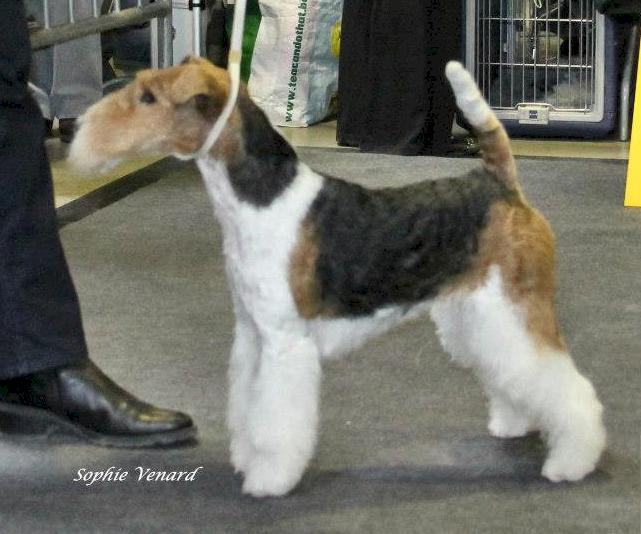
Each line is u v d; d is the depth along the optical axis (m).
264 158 2.62
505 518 2.59
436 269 2.73
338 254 2.63
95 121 2.59
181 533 2.52
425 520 2.58
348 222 2.65
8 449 3.02
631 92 7.72
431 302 2.79
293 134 8.00
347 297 2.67
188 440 3.06
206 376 3.53
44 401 3.05
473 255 2.74
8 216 2.87
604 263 4.78
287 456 2.66
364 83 7.23
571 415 2.78
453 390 3.42
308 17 8.15
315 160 6.92
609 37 7.51
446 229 2.72
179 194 6.14
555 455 2.81
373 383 3.48
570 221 5.48
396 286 2.70
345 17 7.25
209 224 5.49
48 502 2.69
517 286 2.76
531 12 7.65
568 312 4.14
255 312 2.64
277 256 2.59
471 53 7.64
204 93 2.54
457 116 7.61
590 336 3.88
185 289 4.47
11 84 2.81
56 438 3.11
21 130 2.86
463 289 2.78
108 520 2.58
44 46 5.10
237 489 2.76
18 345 2.94
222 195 2.63
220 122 2.56
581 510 2.63
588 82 7.74
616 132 7.86
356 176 6.43
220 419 3.20
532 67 7.78
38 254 2.92
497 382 2.83
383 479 2.81
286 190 2.61
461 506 2.66
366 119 7.29
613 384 3.42
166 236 5.25
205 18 8.16
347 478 2.81
